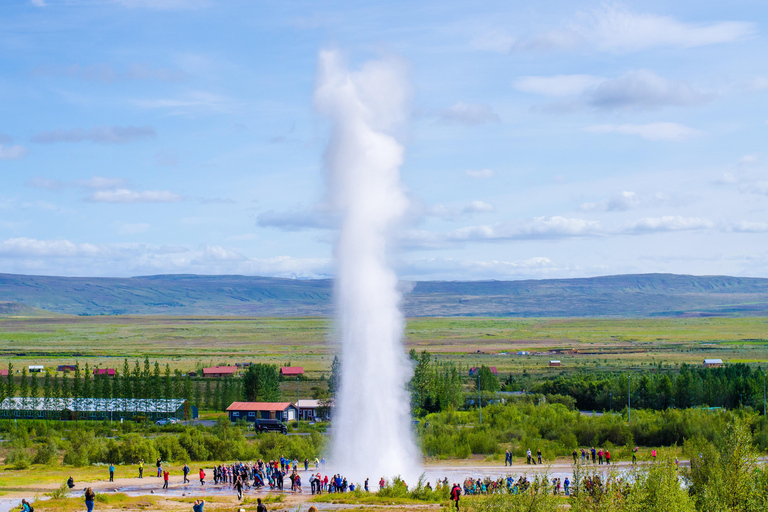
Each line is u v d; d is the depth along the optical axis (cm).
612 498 4097
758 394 16700
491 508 4209
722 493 4731
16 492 7094
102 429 15212
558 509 4088
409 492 7100
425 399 16812
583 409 18725
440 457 10888
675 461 4562
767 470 4991
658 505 4197
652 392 17562
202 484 8031
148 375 18475
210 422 16862
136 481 8331
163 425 16362
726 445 5109
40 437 14375
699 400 16988
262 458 10819
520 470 9419
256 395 18975
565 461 10562
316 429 14850
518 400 17762
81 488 7662
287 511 6012
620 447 12200
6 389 19062
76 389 18100
